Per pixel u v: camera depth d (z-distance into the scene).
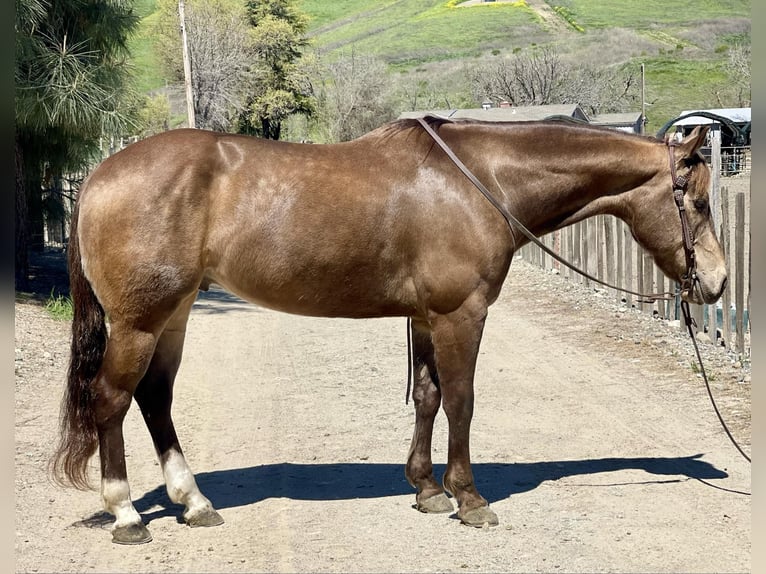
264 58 59.53
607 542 4.68
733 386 7.76
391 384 8.58
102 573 4.36
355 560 4.50
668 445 6.39
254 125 60.25
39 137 13.91
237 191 4.82
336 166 4.94
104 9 13.82
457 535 4.84
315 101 61.53
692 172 5.25
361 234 4.86
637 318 11.05
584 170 5.23
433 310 4.94
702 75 75.31
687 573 4.29
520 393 8.03
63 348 10.00
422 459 5.27
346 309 5.04
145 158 4.79
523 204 5.19
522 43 93.25
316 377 8.95
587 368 8.87
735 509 5.13
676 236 5.32
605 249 12.88
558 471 5.90
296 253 4.83
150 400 5.09
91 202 4.77
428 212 4.89
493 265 4.94
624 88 69.56
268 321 12.73
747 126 32.94
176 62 61.59
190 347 10.73
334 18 117.19
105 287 4.75
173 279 4.74
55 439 6.70
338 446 6.60
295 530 4.93
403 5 118.19
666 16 102.94
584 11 106.25
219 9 58.53
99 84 13.52
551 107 39.91
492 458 6.21
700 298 5.37
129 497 4.86
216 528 4.98
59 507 5.34
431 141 5.07
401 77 80.88
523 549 4.61
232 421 7.32
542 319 11.73
